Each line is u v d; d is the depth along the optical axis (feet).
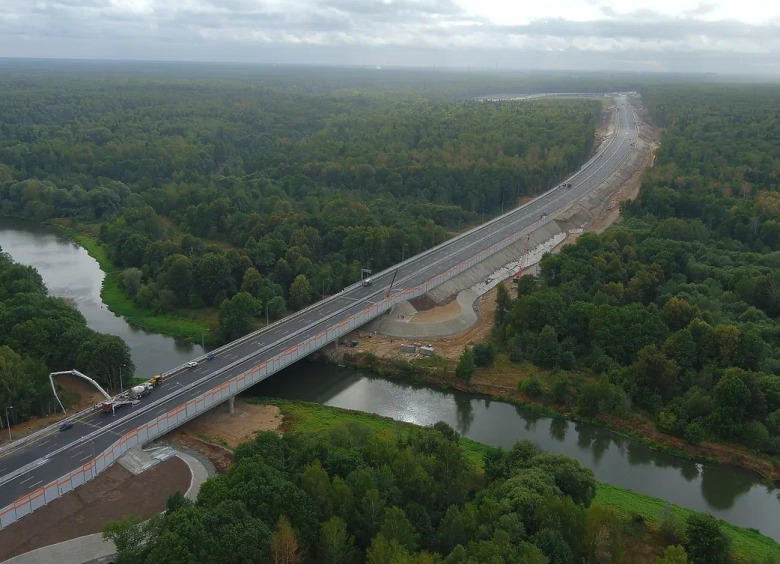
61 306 571.69
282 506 296.30
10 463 393.09
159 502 362.53
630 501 389.39
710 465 449.06
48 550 319.88
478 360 567.59
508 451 410.93
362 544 305.12
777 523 389.80
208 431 460.14
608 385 495.41
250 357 545.85
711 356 525.75
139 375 549.95
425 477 327.67
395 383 563.07
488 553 266.57
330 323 615.57
